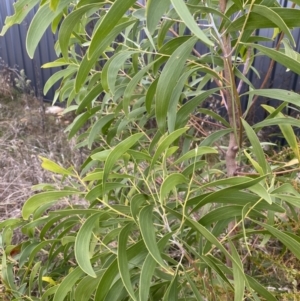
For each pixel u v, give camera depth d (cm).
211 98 206
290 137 75
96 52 63
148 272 56
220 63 76
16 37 312
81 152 211
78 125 99
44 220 84
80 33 96
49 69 304
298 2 52
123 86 95
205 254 68
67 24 62
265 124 75
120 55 72
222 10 66
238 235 71
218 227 71
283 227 91
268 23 57
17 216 162
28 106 278
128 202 92
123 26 63
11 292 94
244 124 69
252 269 105
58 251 96
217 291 79
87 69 65
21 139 246
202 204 59
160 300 81
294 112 200
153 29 51
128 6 49
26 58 315
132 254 61
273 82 217
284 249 91
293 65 56
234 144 84
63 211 61
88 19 94
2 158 217
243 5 56
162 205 56
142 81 102
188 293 90
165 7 50
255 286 65
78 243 55
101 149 110
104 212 59
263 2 59
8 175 201
